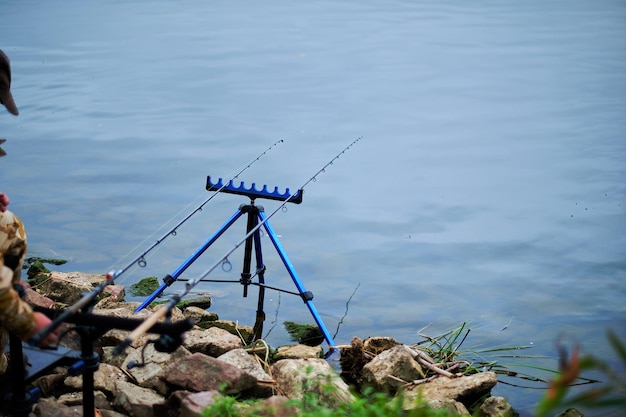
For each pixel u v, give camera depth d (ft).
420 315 62.03
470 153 100.01
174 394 36.83
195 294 63.93
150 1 207.51
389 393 45.68
